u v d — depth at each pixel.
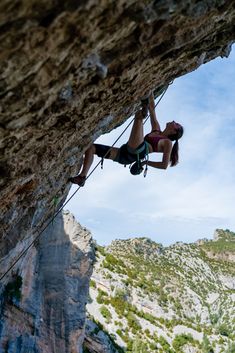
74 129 6.47
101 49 4.80
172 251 171.12
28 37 3.96
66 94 5.15
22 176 6.77
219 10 5.44
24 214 9.91
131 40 4.97
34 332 26.36
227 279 164.00
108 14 4.27
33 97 4.75
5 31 3.80
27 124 5.26
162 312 99.56
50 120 5.58
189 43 6.01
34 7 3.70
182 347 86.88
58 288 32.09
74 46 4.43
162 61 6.09
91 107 6.09
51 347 30.66
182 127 7.52
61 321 31.66
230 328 111.06
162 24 4.94
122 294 89.38
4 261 13.24
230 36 6.60
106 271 98.56
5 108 4.68
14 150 5.73
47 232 32.69
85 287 34.31
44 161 7.02
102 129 7.68
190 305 122.44
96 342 50.31
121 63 5.36
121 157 7.48
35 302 27.48
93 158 7.95
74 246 33.78
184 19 5.11
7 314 22.80
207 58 7.63
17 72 4.28
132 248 154.75
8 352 22.95
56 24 4.00
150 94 7.26
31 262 27.09
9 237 10.94
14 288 23.05
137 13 4.47
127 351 67.44
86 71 4.97
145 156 7.33
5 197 7.29
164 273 137.50
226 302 127.38
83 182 7.93
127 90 6.37
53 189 9.82
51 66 4.49
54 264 32.31
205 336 93.25
